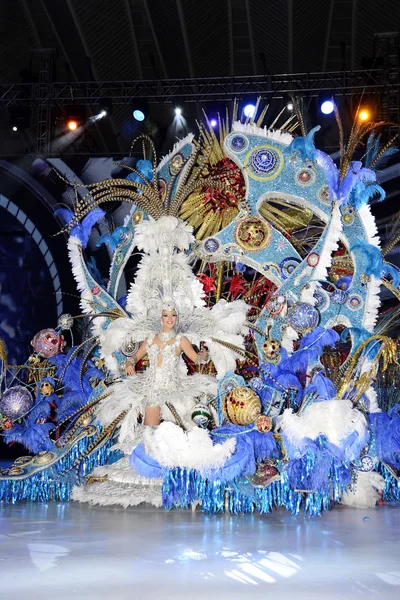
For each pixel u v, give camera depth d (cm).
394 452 657
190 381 664
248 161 725
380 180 1359
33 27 1577
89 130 1781
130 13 1518
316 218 924
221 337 674
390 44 1501
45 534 488
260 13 1502
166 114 1703
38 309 1602
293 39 1556
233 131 734
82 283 751
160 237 704
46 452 691
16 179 1512
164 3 1481
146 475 594
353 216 700
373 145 748
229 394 606
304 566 387
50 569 377
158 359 663
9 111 1532
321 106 1448
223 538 474
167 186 735
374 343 667
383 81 1445
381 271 683
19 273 1636
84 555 414
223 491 602
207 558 406
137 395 652
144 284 708
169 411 648
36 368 739
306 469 573
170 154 766
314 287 688
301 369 654
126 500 630
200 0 1470
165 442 581
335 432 567
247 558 407
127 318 707
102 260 1389
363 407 657
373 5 1448
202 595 325
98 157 1483
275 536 484
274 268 708
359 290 689
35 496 680
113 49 1623
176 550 430
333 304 686
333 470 583
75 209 742
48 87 1530
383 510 626
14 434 716
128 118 1734
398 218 960
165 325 668
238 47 1628
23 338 1600
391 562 398
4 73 1722
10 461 1362
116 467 664
